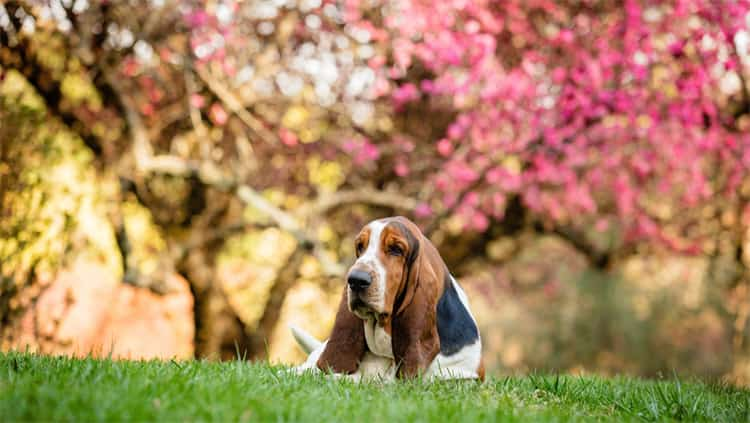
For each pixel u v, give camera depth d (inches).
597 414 170.1
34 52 402.9
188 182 461.7
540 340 727.1
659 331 698.8
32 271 388.2
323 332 485.7
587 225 502.0
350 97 425.4
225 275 487.8
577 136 395.2
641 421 165.2
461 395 167.2
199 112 401.7
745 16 370.6
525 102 386.3
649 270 608.4
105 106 419.5
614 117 402.6
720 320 666.8
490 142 391.2
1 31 390.9
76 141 422.6
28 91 418.0
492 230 496.7
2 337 378.3
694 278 652.1
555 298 665.6
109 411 123.3
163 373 163.0
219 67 406.6
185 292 423.2
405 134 456.8
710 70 394.3
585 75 386.9
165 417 125.3
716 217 503.5
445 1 364.8
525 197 422.3
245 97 429.7
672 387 222.7
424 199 418.6
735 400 202.7
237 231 442.6
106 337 387.5
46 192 402.6
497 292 519.2
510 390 185.8
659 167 428.5
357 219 466.9
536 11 409.7
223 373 174.9
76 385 141.1
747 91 430.9
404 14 365.7
